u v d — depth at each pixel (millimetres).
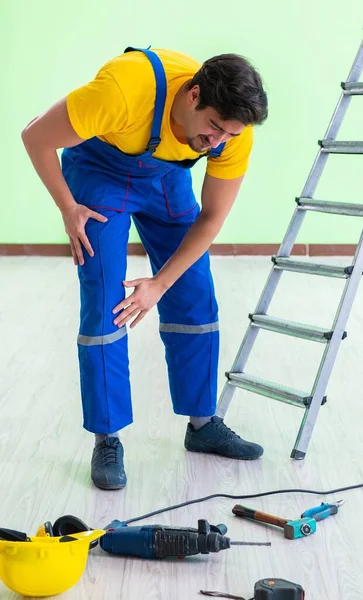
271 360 3934
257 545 2102
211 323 2637
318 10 6555
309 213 6848
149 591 1883
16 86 6719
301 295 5418
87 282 2389
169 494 2420
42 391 3438
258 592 1741
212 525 2078
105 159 2332
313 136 6723
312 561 2025
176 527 2031
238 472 2588
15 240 6969
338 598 1860
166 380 3592
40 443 2850
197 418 2734
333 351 2742
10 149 6816
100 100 2033
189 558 2039
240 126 1946
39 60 6684
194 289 2582
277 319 2912
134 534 2025
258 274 6113
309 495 2422
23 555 1792
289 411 3193
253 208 6863
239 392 3428
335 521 2246
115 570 1982
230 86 1881
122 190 2369
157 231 2580
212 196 2371
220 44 6656
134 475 2561
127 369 2488
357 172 6738
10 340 4270
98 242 2344
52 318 4734
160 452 2762
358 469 2627
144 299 2400
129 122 2092
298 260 2914
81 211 2307
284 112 6695
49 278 5949
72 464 2662
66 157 2418
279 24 6590
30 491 2445
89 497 2400
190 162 2285
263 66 6648
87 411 2479
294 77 6645
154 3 6609
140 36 6664
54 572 1809
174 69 2098
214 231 2408
